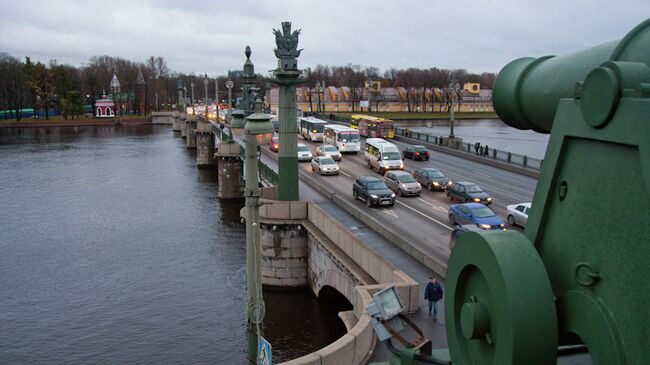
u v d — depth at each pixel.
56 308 26.11
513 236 4.22
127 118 147.38
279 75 24.98
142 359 21.41
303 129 73.19
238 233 38.66
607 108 3.68
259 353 11.74
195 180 60.75
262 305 12.19
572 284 4.08
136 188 55.75
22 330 23.88
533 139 102.75
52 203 48.41
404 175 35.75
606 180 3.84
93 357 21.59
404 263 19.67
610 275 3.73
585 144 4.07
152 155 81.38
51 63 168.12
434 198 34.06
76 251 34.69
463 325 4.41
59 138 107.38
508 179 40.84
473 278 4.50
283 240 26.06
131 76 170.12
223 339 23.02
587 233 3.97
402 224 26.98
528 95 5.07
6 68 135.88
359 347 12.60
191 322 24.52
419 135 65.81
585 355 4.73
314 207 24.97
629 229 3.60
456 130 120.25
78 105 139.62
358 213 26.64
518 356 3.84
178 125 119.69
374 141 46.62
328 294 24.84
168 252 34.31
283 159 26.12
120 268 31.48
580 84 4.08
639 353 3.46
